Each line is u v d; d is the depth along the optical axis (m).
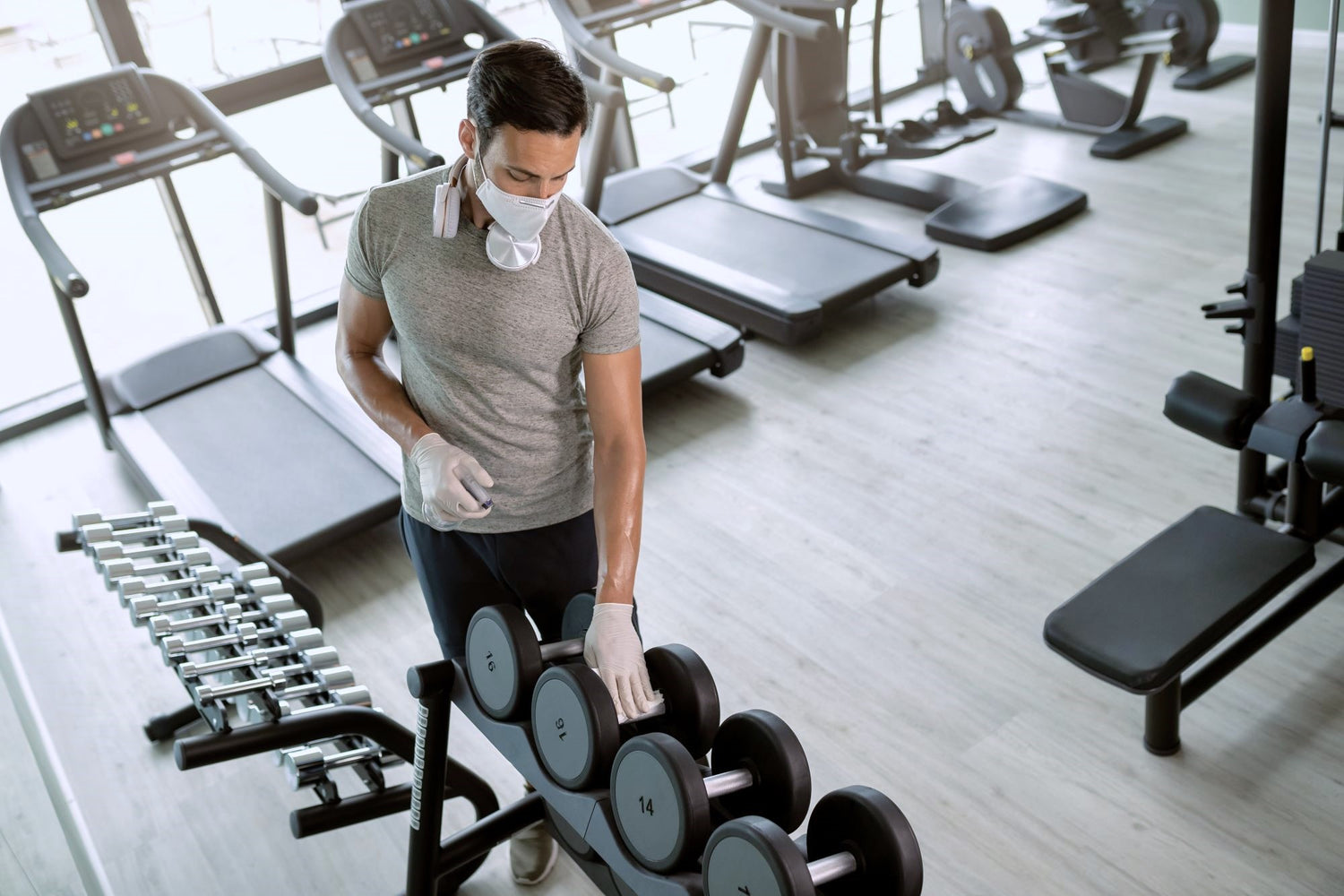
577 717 1.48
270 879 2.38
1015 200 4.75
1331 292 2.27
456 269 1.54
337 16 4.44
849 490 3.33
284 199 3.43
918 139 5.01
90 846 2.49
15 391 4.39
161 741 2.77
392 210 1.56
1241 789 2.31
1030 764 2.42
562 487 1.77
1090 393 3.61
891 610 2.87
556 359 1.65
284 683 1.89
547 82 1.35
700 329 3.84
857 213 5.07
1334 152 4.80
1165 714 2.34
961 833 2.28
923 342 4.02
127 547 2.21
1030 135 5.57
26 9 3.96
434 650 2.96
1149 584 2.26
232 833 2.50
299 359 4.32
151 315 4.66
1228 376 3.57
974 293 4.29
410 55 4.09
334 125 4.85
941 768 2.43
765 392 3.88
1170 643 2.11
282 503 3.25
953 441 3.48
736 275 4.09
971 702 2.59
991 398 3.66
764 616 2.90
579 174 5.13
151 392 3.83
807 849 1.42
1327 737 2.40
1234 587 2.22
